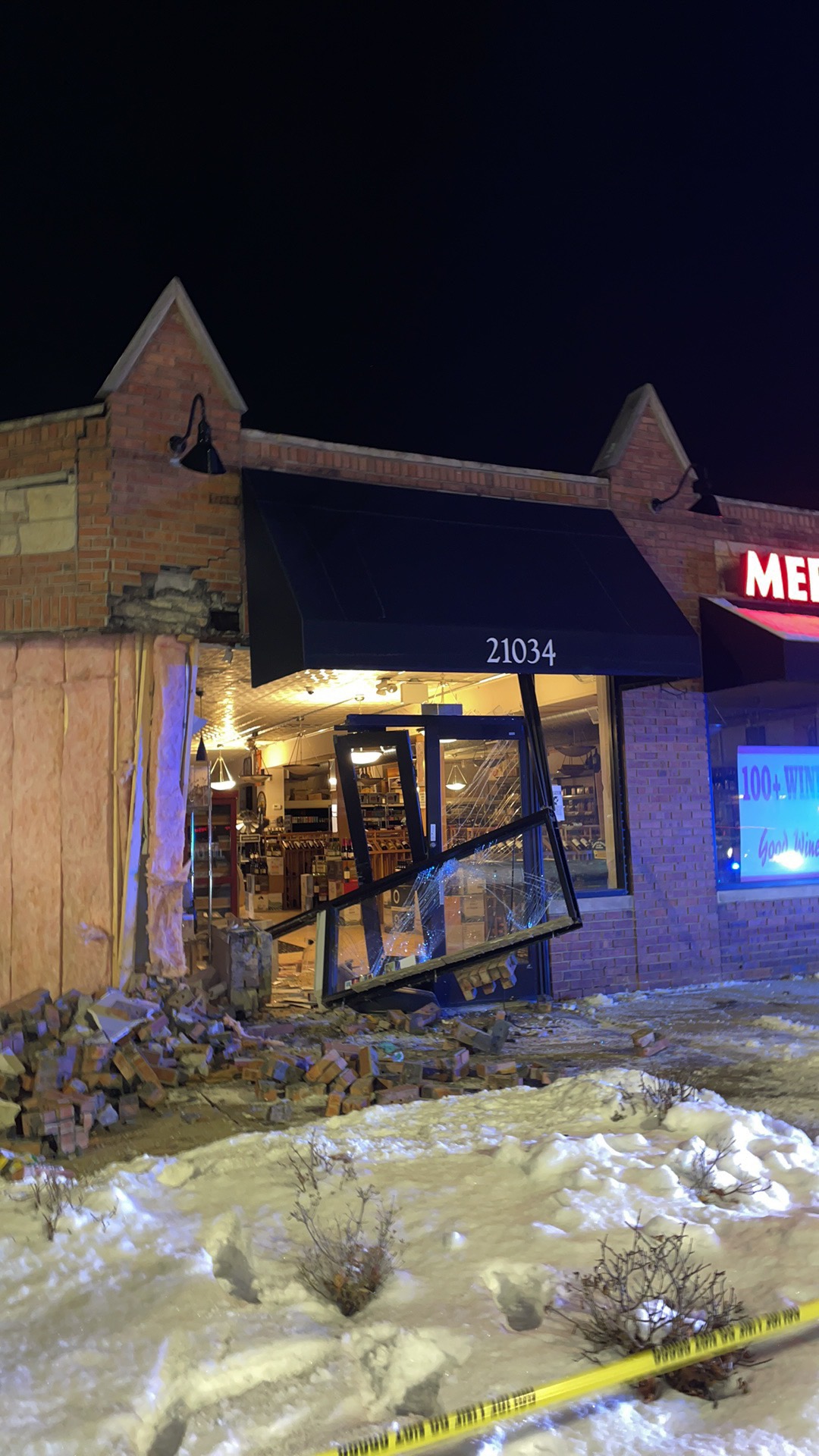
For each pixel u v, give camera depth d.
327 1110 6.57
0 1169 5.11
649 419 11.21
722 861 11.53
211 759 15.90
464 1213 4.45
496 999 10.23
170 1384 3.18
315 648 8.10
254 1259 4.06
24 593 8.82
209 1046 7.61
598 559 10.28
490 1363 3.18
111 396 8.74
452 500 9.98
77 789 8.58
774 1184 4.60
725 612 10.91
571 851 13.62
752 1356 3.22
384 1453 2.69
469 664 8.75
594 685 11.98
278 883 20.47
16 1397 3.08
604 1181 4.57
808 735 12.30
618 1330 3.25
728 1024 9.07
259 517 8.81
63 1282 3.89
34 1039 7.41
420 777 11.89
